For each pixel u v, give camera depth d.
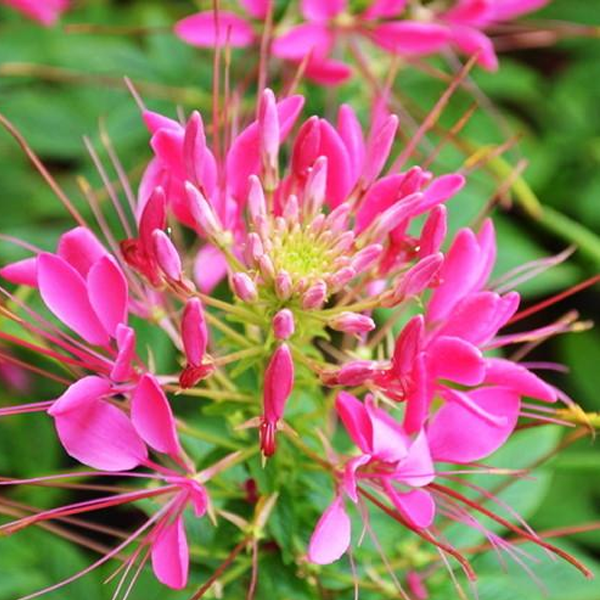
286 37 0.67
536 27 0.73
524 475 0.60
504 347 0.83
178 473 0.55
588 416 0.56
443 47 0.72
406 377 0.54
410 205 0.55
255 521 0.57
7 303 0.64
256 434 0.57
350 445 0.65
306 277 0.55
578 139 0.86
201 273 0.59
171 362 0.70
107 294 0.54
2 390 0.74
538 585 0.61
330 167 0.56
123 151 0.74
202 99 0.71
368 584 0.59
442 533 0.62
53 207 0.75
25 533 0.65
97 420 0.54
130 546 0.63
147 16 0.75
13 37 0.76
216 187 0.56
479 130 0.77
